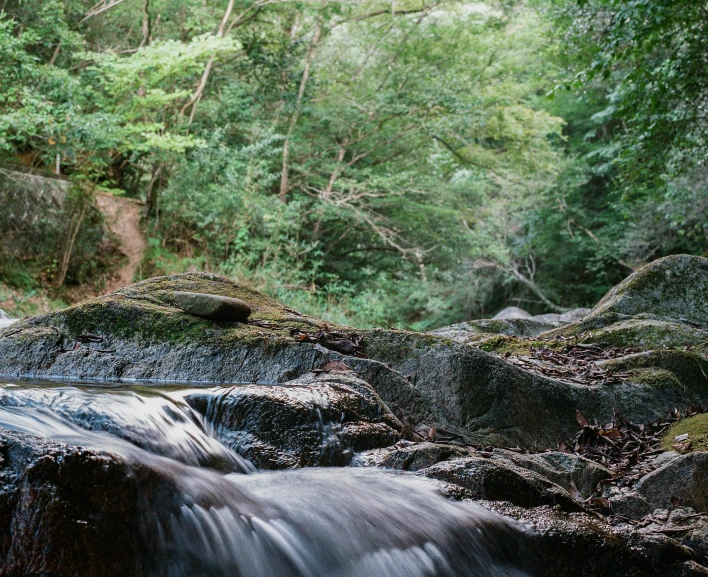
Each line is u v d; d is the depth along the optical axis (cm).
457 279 2522
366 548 305
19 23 1781
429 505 333
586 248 2650
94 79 1933
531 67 2770
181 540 275
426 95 2120
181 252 2014
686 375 661
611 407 607
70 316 544
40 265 1744
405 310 2580
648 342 758
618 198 2627
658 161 1344
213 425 392
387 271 2452
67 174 2003
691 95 1232
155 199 2048
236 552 283
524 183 2520
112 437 321
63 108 1602
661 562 351
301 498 320
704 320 857
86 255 1814
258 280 1789
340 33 2352
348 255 2392
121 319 544
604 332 777
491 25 2336
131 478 272
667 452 538
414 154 2317
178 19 2162
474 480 361
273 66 2125
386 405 497
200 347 525
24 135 1805
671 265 895
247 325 555
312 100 2272
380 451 407
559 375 645
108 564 255
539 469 456
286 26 2256
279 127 2156
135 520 269
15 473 253
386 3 2316
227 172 1828
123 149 1847
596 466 482
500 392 560
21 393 344
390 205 2255
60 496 252
